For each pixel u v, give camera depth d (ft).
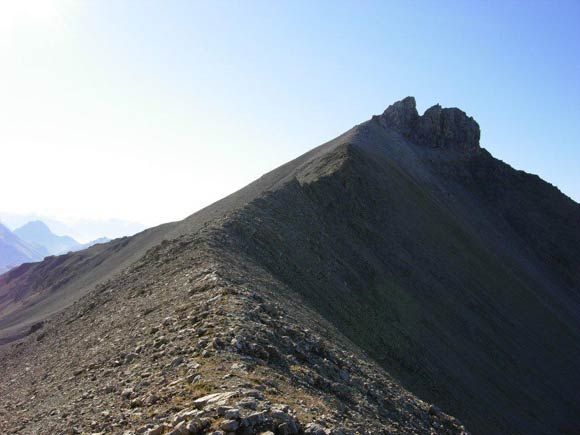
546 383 221.46
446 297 227.20
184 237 142.10
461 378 165.17
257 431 38.81
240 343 61.36
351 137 385.29
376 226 242.78
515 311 276.41
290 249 153.48
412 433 70.38
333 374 71.92
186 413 41.68
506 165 515.09
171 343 64.28
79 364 76.89
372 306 164.35
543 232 446.60
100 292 135.44
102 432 43.78
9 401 76.33
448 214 348.79
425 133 507.71
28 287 558.97
